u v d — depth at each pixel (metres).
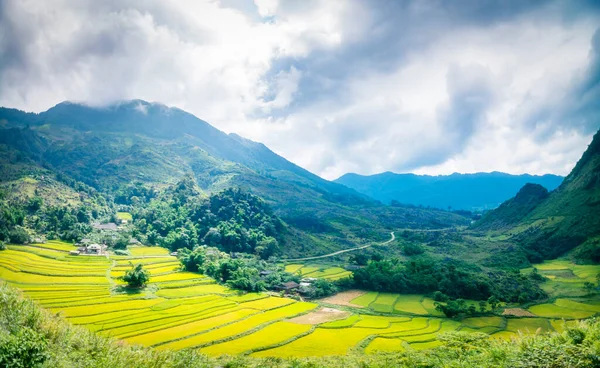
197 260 121.44
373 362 35.88
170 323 72.31
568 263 143.88
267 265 138.38
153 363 26.47
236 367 37.56
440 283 111.38
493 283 111.88
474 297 107.25
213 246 151.25
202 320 76.00
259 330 71.69
